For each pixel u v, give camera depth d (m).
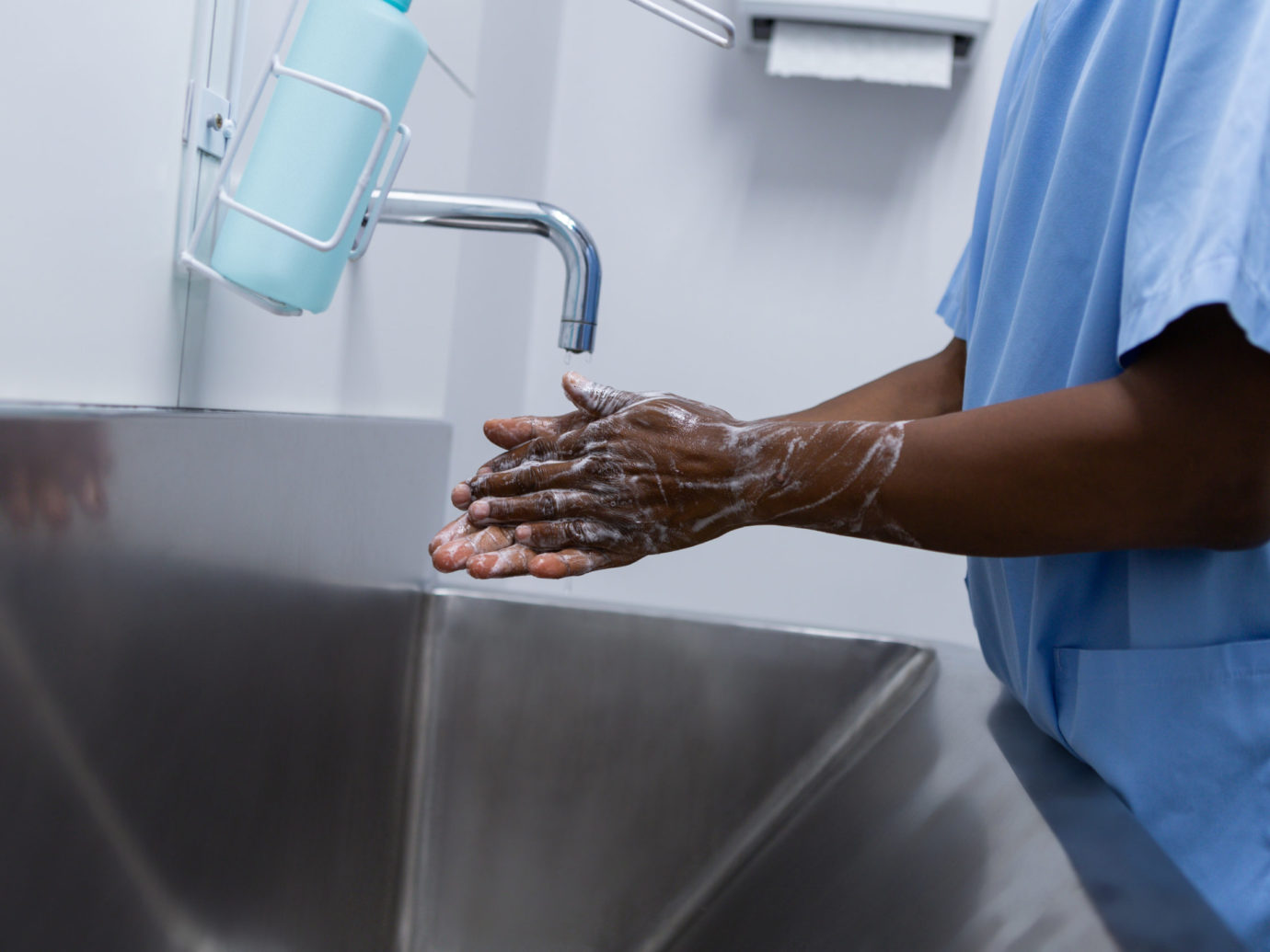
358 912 0.73
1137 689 0.56
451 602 0.83
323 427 0.66
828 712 0.77
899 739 0.72
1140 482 0.45
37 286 0.45
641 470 0.54
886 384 0.82
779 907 0.64
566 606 0.81
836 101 1.50
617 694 0.79
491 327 1.31
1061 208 0.59
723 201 1.52
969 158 1.48
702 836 0.76
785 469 0.52
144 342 0.54
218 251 0.53
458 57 0.95
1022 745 0.65
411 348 0.94
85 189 0.48
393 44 0.52
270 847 0.62
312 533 0.66
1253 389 0.43
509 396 1.46
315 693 0.67
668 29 1.52
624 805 0.78
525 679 0.81
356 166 0.52
